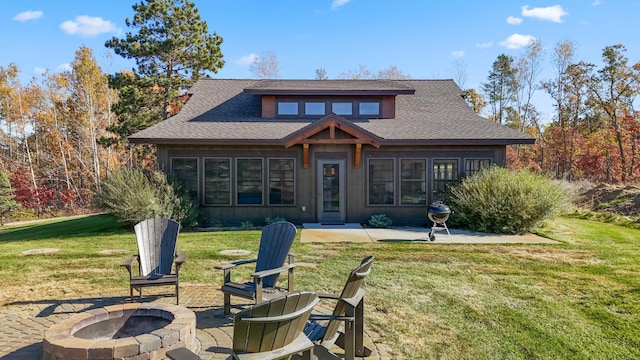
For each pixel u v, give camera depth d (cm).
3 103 3231
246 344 260
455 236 1098
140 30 2356
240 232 1161
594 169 3088
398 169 1352
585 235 1109
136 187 1200
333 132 1269
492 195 1194
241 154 1340
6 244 1015
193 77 2481
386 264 771
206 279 679
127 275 703
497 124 1453
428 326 475
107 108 3072
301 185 1352
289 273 527
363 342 416
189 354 289
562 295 586
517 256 841
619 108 3141
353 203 1356
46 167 3139
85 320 393
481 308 534
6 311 531
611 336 447
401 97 1709
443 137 1309
